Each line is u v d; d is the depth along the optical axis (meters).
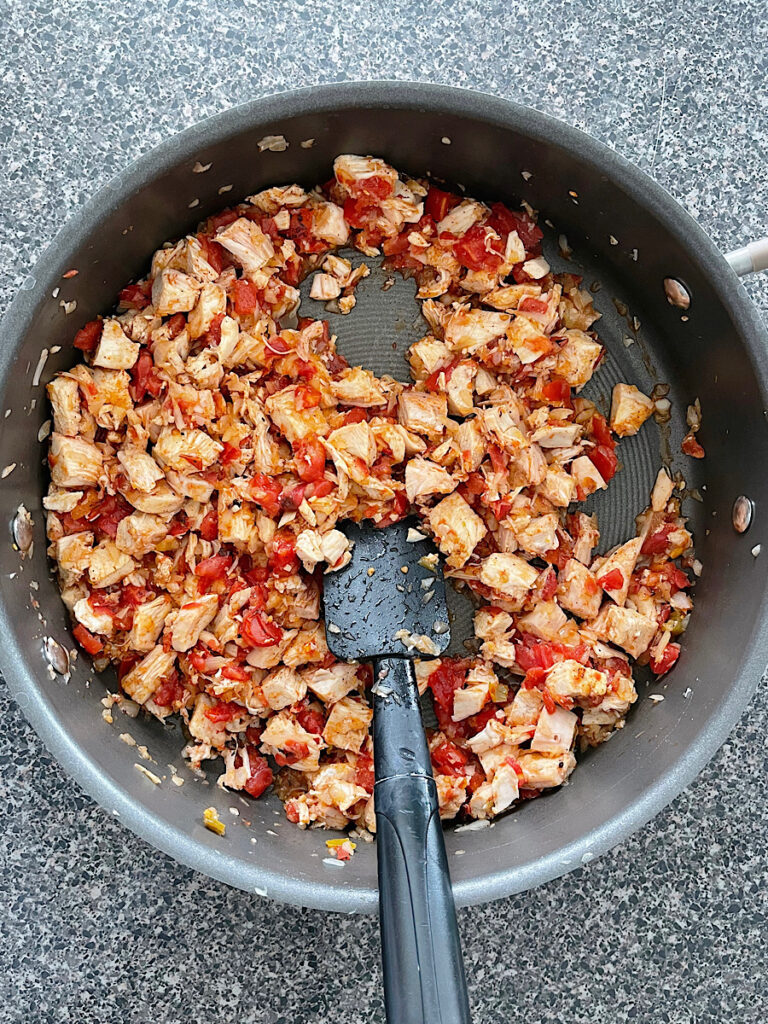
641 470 0.41
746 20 0.42
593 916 0.42
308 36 0.42
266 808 0.40
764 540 0.36
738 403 0.37
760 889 0.42
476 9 0.42
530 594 0.40
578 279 0.41
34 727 0.33
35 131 0.41
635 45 0.42
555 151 0.35
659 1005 0.42
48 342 0.36
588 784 0.39
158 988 0.41
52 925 0.41
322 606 0.39
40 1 0.41
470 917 0.42
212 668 0.39
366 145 0.37
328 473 0.39
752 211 0.42
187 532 0.39
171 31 0.41
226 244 0.38
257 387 0.40
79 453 0.38
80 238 0.33
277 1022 0.41
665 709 0.39
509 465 0.40
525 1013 0.41
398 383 0.40
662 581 0.41
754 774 0.42
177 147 0.34
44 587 0.38
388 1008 0.29
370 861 0.38
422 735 0.35
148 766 0.38
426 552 0.39
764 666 0.35
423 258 0.40
